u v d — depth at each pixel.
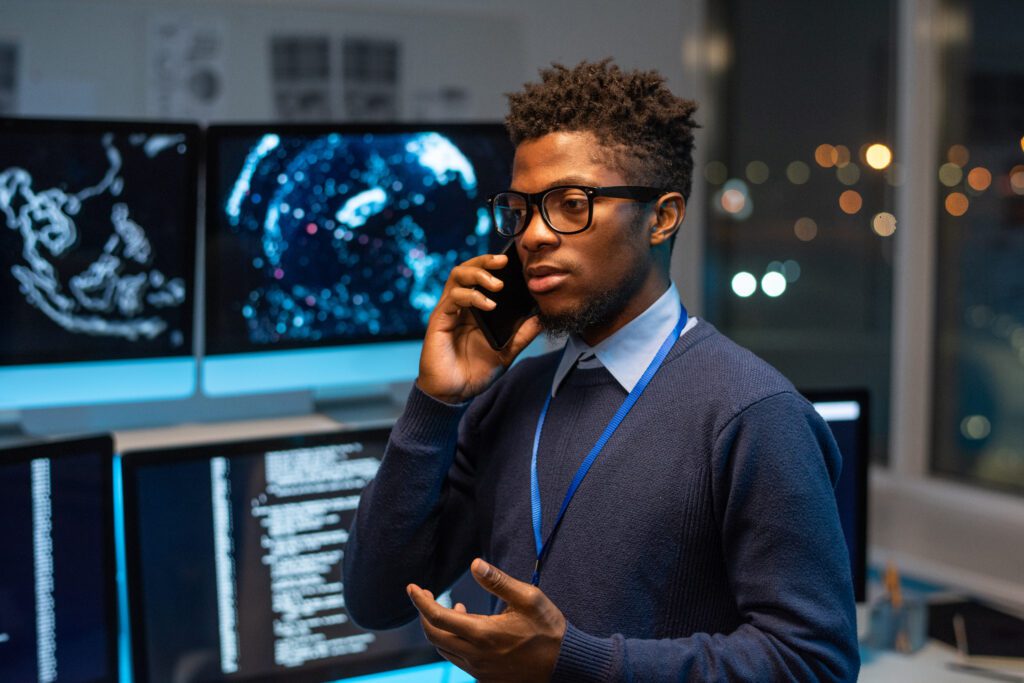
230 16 2.74
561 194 1.00
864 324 2.73
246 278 1.65
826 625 0.92
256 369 1.68
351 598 1.18
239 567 1.54
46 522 1.42
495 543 1.09
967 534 2.36
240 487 1.54
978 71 2.37
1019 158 2.29
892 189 2.60
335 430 1.60
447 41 2.89
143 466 1.48
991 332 2.39
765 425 0.96
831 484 0.99
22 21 2.59
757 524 0.94
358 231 1.70
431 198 1.72
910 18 2.44
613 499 1.00
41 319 1.56
